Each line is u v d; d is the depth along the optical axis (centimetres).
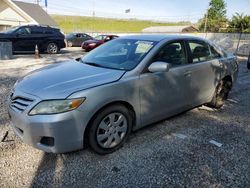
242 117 448
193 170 279
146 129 378
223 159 304
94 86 276
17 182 251
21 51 1387
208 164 292
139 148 321
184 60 387
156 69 320
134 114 323
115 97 289
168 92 356
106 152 302
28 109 261
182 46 389
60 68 342
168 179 262
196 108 484
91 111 271
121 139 314
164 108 359
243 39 2195
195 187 252
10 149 308
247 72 992
